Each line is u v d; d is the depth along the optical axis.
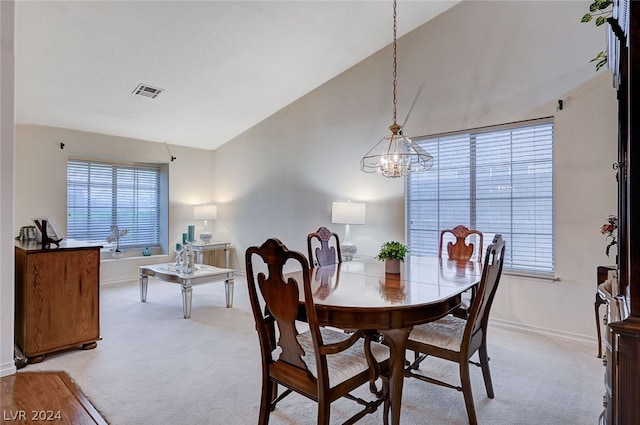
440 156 4.01
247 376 2.50
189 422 1.96
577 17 3.16
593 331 3.09
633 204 1.11
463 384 1.91
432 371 2.60
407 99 4.19
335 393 1.58
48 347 2.77
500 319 3.56
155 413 2.04
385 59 4.38
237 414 2.03
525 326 3.42
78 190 5.58
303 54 4.22
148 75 4.12
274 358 1.84
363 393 2.32
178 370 2.58
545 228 3.37
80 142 5.21
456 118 3.84
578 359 2.79
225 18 3.43
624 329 1.10
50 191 4.95
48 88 4.07
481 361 2.22
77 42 3.42
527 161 3.46
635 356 1.10
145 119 5.18
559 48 3.24
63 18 3.10
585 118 3.12
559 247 3.25
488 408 2.11
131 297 4.70
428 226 4.11
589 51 3.10
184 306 3.85
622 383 1.12
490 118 3.62
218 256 6.55
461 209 3.87
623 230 1.58
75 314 2.92
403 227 4.25
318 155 5.07
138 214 6.26
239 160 6.21
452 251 3.35
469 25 3.75
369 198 4.54
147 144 5.95
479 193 3.75
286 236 5.50
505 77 3.53
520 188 3.50
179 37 3.58
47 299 2.79
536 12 3.36
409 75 4.18
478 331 2.13
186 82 4.39
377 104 4.45
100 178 5.82
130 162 6.16
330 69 4.66
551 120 3.30
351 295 1.93
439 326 2.16
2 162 2.48
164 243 6.32
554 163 3.27
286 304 1.58
